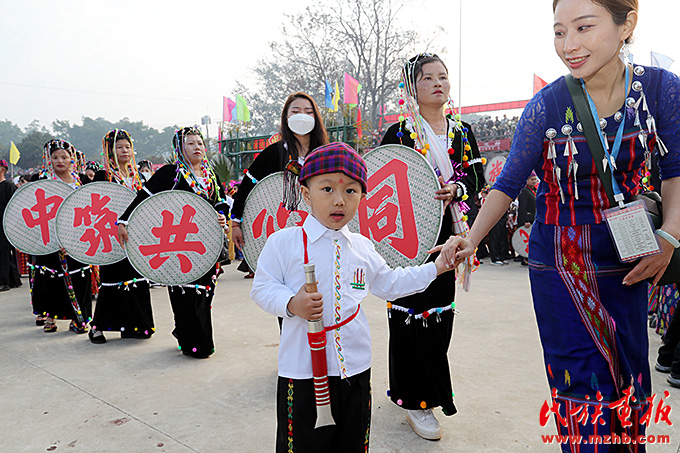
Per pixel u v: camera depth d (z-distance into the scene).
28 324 5.07
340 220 1.66
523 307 5.13
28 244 4.54
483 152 20.70
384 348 3.84
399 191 2.40
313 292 1.55
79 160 5.55
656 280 1.58
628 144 1.55
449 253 1.80
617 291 1.60
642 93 1.52
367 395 1.74
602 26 1.46
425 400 2.44
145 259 3.65
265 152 3.17
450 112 2.71
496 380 3.14
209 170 4.06
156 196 3.67
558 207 1.67
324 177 1.63
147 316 4.41
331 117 16.23
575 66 1.51
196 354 3.75
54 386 3.26
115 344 4.25
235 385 3.22
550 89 1.65
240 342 4.20
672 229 1.51
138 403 2.95
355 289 1.73
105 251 4.22
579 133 1.58
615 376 1.58
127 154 4.72
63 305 4.64
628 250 1.52
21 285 7.70
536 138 1.67
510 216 9.18
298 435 1.66
